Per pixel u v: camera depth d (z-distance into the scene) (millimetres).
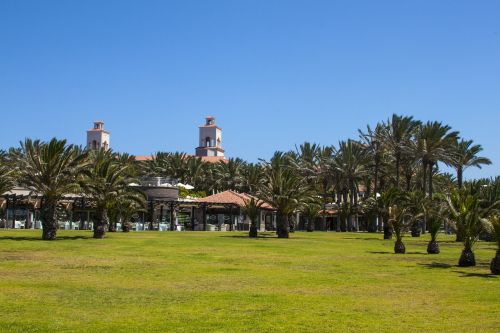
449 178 87062
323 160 80188
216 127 146375
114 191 41219
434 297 14695
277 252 30312
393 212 32656
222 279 17859
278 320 11273
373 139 73438
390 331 10422
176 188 71938
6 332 9914
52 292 14492
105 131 145375
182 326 10594
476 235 23891
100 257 24953
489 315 12148
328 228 97188
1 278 17234
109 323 10797
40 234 44562
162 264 22312
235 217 78750
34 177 37594
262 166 86750
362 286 16766
